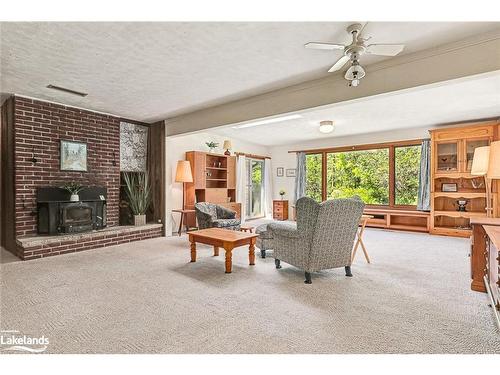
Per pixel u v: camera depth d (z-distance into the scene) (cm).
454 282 313
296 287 298
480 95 425
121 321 224
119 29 248
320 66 329
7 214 460
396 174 700
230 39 267
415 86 294
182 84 384
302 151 847
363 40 243
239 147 820
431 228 612
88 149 507
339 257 328
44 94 421
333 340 198
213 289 291
